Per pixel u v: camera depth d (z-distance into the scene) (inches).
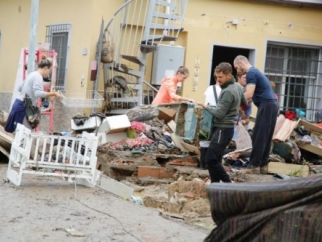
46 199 318.3
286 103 662.5
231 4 633.0
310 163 434.6
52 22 644.1
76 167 352.5
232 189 164.1
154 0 578.2
